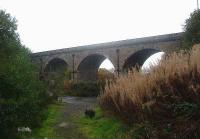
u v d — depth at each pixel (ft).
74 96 157.38
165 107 30.27
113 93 50.34
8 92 48.96
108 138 43.16
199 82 27.84
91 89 157.58
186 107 27.45
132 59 161.68
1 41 88.89
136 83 37.29
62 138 52.54
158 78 32.60
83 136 51.98
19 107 48.83
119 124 45.34
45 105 94.02
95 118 65.57
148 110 32.22
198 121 26.02
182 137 26.21
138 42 151.84
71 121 70.28
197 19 104.47
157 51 152.66
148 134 30.22
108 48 168.14
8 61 61.16
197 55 29.09
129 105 39.24
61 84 161.48
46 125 66.08
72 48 188.85
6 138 46.75
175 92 29.81
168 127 28.22
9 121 46.47
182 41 114.52
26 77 65.31
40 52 208.13
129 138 34.86
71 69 188.14
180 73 29.50
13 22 103.04
